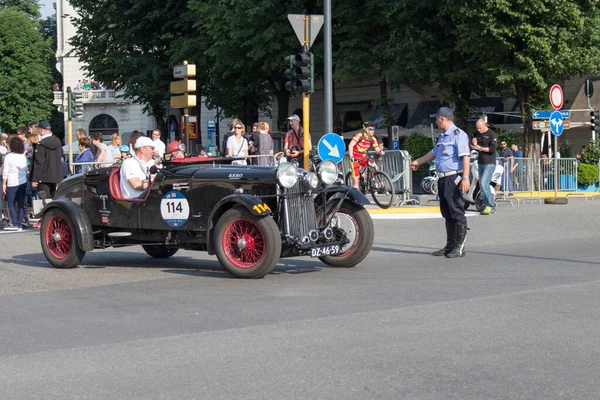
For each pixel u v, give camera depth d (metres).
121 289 9.88
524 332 7.04
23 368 6.22
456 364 6.04
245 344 6.78
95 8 45.09
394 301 8.57
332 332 7.14
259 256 10.28
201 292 9.47
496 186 21.95
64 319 8.09
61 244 11.94
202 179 10.82
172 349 6.68
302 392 5.42
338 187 10.93
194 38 41.00
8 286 10.30
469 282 9.78
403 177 21.48
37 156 17.62
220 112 47.00
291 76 18.25
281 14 36.06
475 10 28.55
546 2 28.25
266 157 19.05
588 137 37.22
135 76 42.72
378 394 5.36
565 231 15.78
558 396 5.29
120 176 11.61
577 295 8.74
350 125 48.84
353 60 34.47
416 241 14.56
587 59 28.94
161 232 11.31
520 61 28.98
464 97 34.00
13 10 76.44
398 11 32.66
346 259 11.22
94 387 5.66
